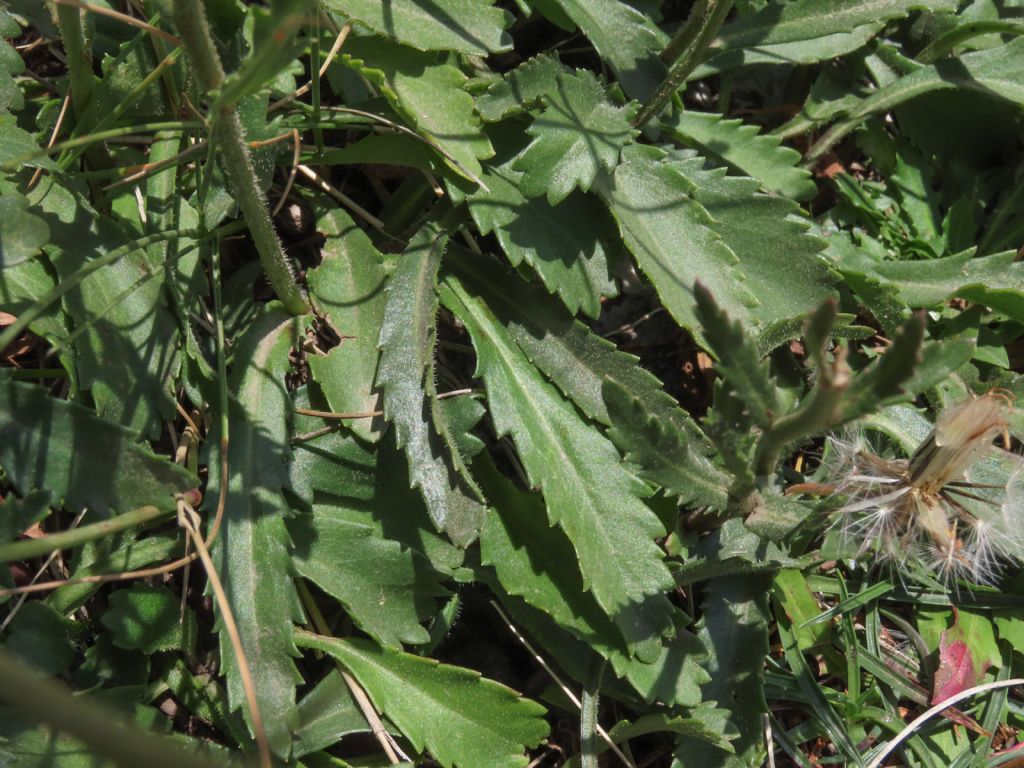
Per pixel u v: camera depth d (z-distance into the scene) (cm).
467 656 53
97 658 50
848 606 53
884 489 48
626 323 57
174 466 48
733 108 60
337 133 56
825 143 58
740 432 47
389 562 51
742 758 51
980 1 58
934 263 56
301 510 51
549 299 53
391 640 50
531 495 52
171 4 46
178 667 50
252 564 50
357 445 52
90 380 49
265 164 51
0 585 50
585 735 51
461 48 52
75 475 48
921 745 53
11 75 52
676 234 52
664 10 59
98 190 52
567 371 52
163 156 52
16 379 51
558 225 52
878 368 44
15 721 48
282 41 44
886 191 59
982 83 57
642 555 51
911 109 58
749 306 52
